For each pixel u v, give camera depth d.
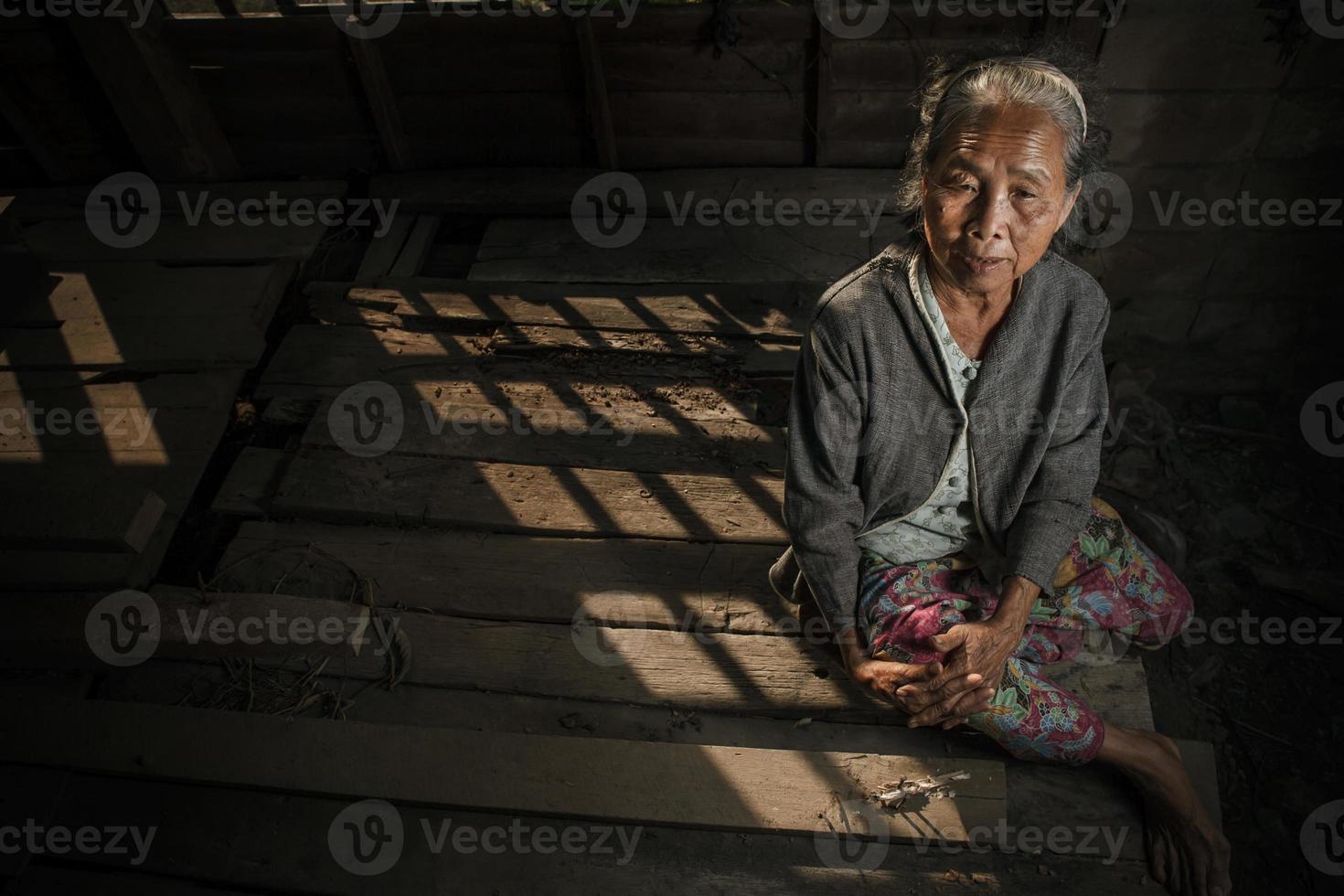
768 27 3.33
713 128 3.66
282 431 3.10
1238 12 2.68
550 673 2.40
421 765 2.22
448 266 3.62
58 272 3.53
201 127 3.81
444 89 3.63
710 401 3.03
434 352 3.23
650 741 2.28
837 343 1.85
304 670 2.44
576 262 3.47
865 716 2.29
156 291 3.44
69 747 2.29
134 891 2.10
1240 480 3.16
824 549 2.00
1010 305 1.76
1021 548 1.93
